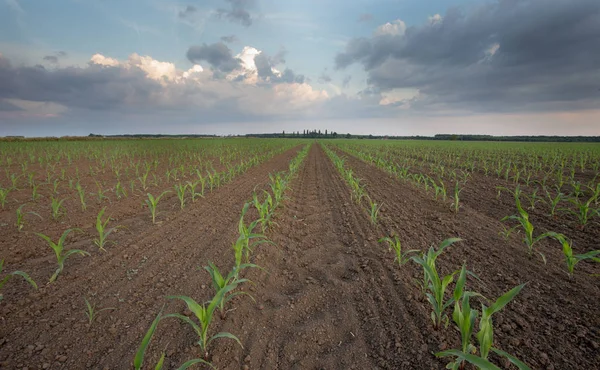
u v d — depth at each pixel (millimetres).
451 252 5094
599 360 2641
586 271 4262
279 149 36781
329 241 5926
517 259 4727
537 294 3709
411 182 12594
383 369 2619
